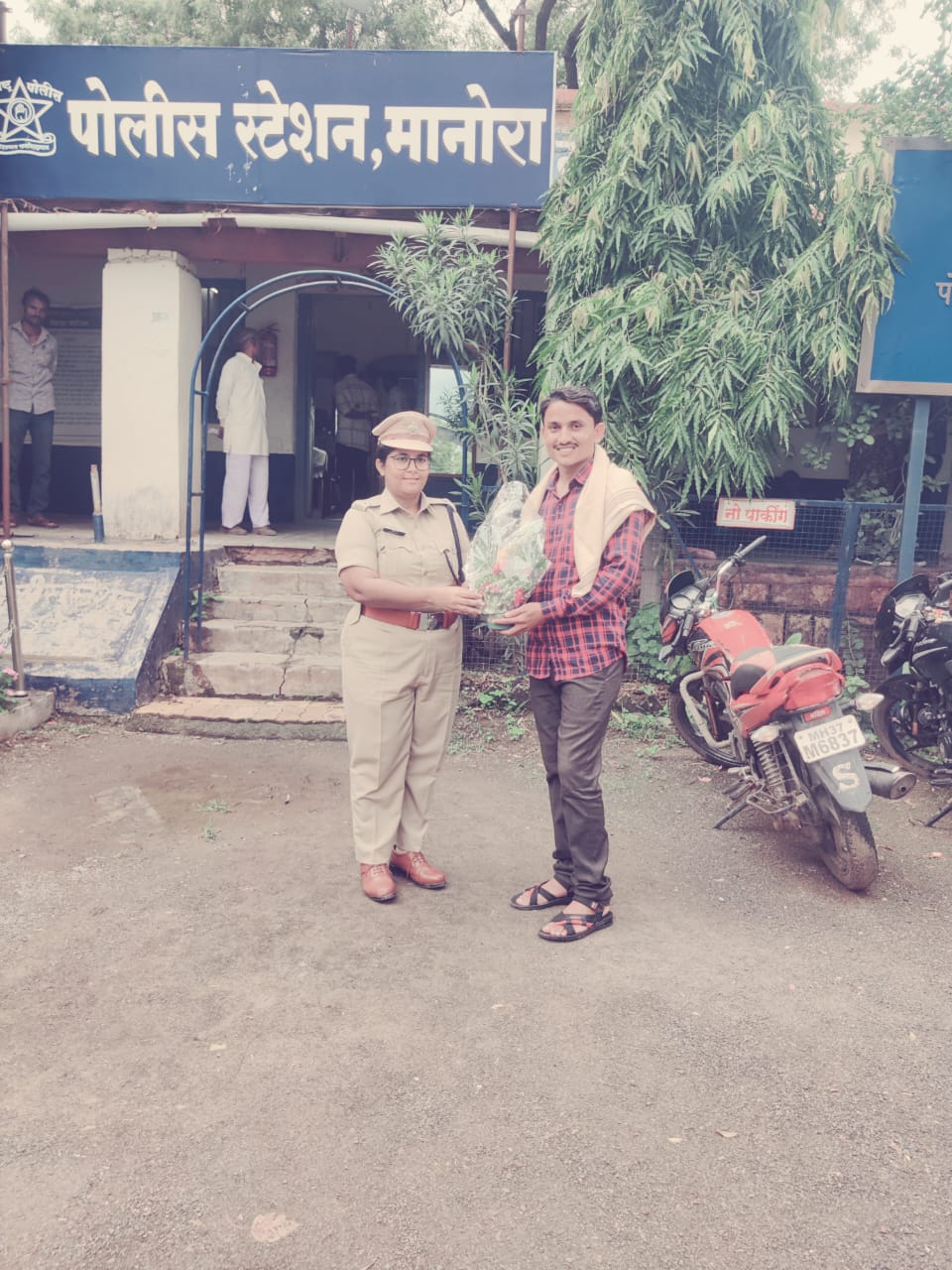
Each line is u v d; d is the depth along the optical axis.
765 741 3.86
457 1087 2.59
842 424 6.75
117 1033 2.81
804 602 6.41
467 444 6.42
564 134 7.03
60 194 6.94
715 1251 2.05
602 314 5.91
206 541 7.61
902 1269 2.01
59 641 6.23
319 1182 2.23
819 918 3.69
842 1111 2.53
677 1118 2.48
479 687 6.32
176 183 6.91
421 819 3.90
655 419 5.95
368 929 3.49
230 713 5.90
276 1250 2.03
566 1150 2.35
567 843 3.69
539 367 6.58
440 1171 2.27
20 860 4.01
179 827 4.43
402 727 3.69
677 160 5.93
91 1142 2.34
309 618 6.85
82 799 4.76
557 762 3.55
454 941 3.42
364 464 11.58
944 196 5.80
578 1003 3.03
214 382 9.75
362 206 6.84
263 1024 2.87
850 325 5.89
